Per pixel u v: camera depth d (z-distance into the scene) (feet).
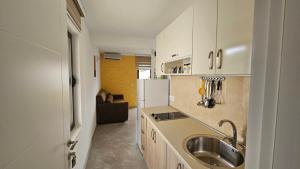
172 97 9.02
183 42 5.41
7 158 1.36
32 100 1.77
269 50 1.09
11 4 1.43
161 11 6.56
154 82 9.17
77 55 5.96
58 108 2.60
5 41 1.34
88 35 8.87
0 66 1.29
